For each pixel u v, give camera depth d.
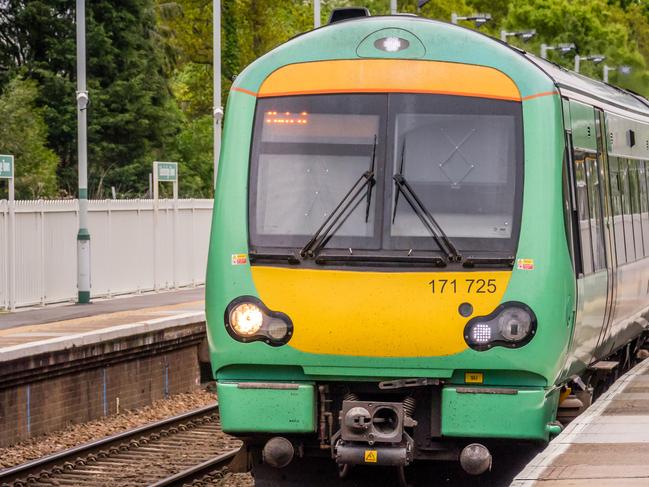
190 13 112.94
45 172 74.19
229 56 112.94
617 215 25.20
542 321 18.38
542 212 18.70
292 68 19.55
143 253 54.47
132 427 30.84
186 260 58.12
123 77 88.31
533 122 18.98
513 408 18.53
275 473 21.48
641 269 28.33
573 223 20.27
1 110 73.88
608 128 24.64
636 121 28.56
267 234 18.94
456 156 18.98
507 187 18.83
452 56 19.34
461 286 18.44
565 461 17.97
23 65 84.75
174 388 35.59
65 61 86.19
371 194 18.92
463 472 21.91
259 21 114.50
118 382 32.62
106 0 87.75
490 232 18.66
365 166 19.05
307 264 18.72
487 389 18.55
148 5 89.69
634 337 29.72
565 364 19.52
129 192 85.56
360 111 19.23
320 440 19.12
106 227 51.69
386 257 18.58
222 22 112.75
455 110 19.11
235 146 19.38
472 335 18.31
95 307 45.88
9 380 27.98
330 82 19.38
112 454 26.92
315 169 19.12
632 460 17.97
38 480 24.22
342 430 18.64
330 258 18.66
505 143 18.97
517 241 18.59
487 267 18.50
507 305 18.34
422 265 18.55
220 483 23.77
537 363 18.41
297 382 18.91
